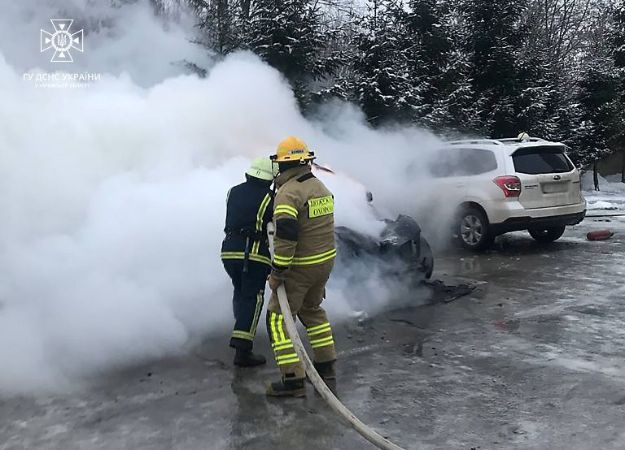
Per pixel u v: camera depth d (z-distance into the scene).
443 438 3.50
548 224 9.27
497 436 3.51
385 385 4.27
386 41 14.01
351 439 3.50
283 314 3.94
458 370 4.52
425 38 15.77
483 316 5.89
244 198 4.64
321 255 4.21
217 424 3.70
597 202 16.53
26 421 3.76
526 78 17.88
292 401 4.02
